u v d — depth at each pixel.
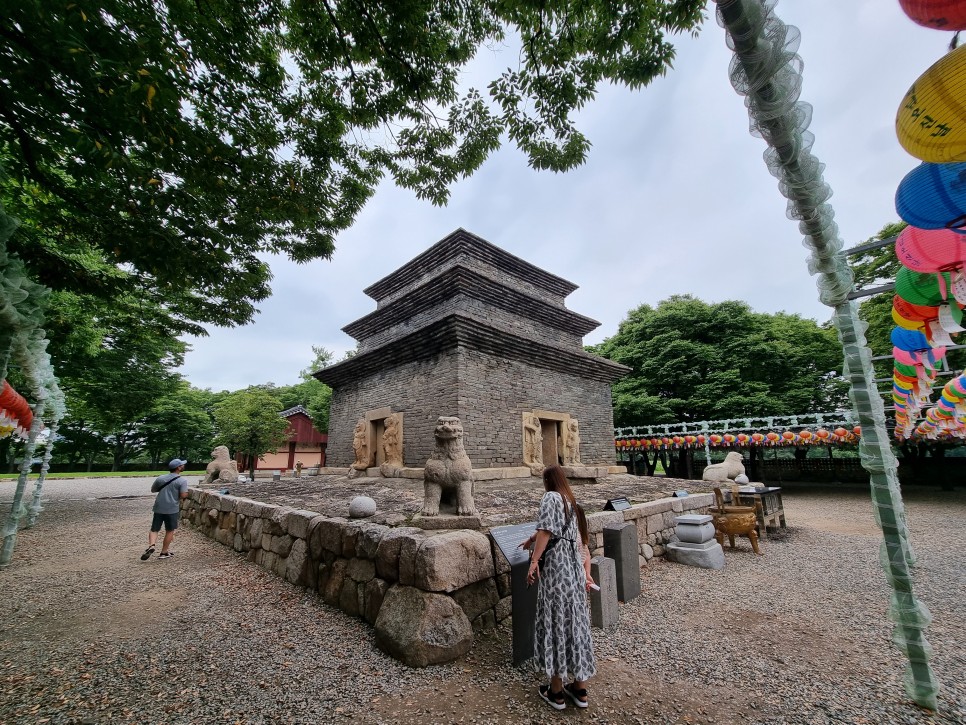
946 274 3.02
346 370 14.23
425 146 6.91
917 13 1.49
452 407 10.34
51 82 3.92
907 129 1.80
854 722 2.75
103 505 13.66
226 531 7.75
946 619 4.53
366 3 4.95
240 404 23.23
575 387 14.19
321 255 8.20
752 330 20.33
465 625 3.66
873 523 10.51
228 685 3.21
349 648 3.72
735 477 10.55
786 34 1.78
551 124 6.11
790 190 2.69
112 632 4.15
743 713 2.85
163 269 6.50
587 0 4.66
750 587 5.50
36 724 2.75
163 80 3.78
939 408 6.81
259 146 6.10
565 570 3.09
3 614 4.63
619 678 3.30
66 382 14.87
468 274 11.95
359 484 10.33
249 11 5.05
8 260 3.36
